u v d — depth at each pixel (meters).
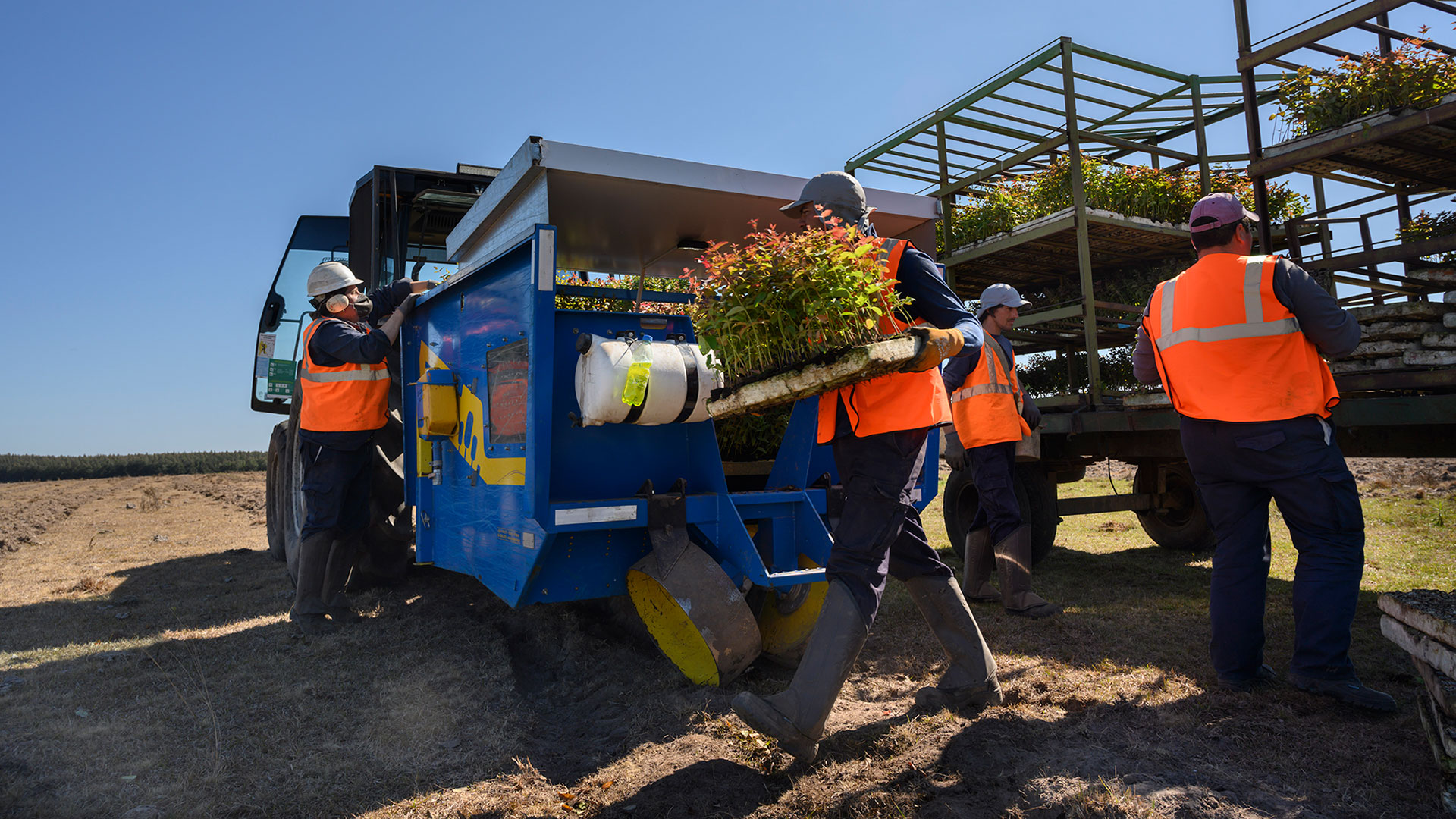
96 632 4.33
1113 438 5.12
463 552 3.85
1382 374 3.54
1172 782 2.12
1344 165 4.87
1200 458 2.81
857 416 2.34
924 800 2.14
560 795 2.32
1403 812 1.92
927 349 2.10
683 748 2.60
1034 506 5.19
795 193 3.95
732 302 2.30
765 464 4.36
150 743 2.70
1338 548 2.62
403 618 4.47
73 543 8.57
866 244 2.18
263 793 2.34
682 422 3.24
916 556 2.71
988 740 2.48
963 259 6.77
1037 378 7.82
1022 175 6.77
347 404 4.28
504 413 3.32
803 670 2.21
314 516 4.29
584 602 4.68
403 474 4.83
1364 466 10.02
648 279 5.86
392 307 4.80
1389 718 2.44
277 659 3.71
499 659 3.67
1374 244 5.52
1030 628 3.87
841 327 2.12
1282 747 2.30
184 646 3.97
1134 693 2.84
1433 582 4.29
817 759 2.44
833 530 3.74
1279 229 6.07
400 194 6.55
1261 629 2.76
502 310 3.38
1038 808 2.04
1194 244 2.91
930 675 3.26
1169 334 2.91
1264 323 2.64
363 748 2.67
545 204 3.35
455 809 2.24
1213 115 6.98
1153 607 4.21
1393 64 4.18
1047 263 7.18
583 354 3.09
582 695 3.27
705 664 3.17
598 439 3.29
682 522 3.20
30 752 2.62
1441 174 5.11
